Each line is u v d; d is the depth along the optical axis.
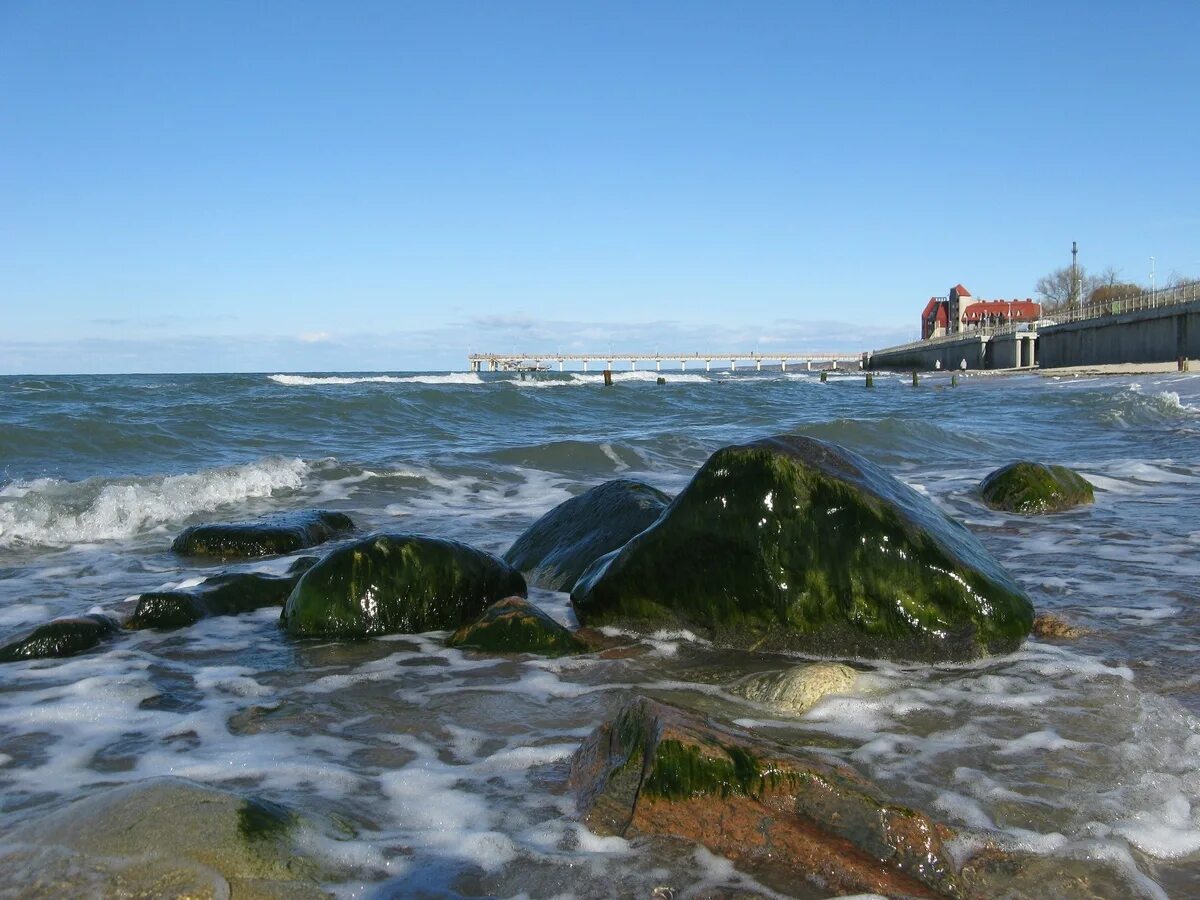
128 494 9.40
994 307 126.75
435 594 5.52
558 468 13.22
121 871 2.35
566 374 85.25
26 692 4.36
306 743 3.74
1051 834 2.86
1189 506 9.56
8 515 8.69
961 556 4.80
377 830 2.92
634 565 5.20
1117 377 40.81
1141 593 6.03
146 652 5.04
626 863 2.70
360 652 5.03
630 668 4.66
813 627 4.79
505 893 2.56
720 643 5.02
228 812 2.62
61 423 14.66
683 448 15.31
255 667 4.78
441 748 3.69
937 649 4.61
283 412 19.20
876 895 2.51
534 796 3.18
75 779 3.38
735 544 4.93
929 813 2.99
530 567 6.84
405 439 17.19
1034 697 4.10
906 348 106.50
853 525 4.79
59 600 6.31
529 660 4.82
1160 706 3.98
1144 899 2.53
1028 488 9.55
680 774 2.86
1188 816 3.01
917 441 16.27
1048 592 6.08
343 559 5.52
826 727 3.77
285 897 2.37
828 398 35.19
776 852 2.68
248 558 7.66
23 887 2.29
